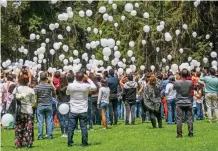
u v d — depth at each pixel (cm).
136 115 2175
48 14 3981
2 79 1883
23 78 1267
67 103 1467
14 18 3628
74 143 1360
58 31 3981
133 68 2259
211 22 3086
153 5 3189
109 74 1836
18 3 3566
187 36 3025
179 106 1402
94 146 1289
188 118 1417
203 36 3066
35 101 1302
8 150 1262
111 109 1852
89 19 4019
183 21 3011
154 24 3091
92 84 1275
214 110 1811
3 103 1689
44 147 1300
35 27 3800
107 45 1853
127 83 1855
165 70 2853
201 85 1983
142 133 1544
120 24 3234
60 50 3703
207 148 1206
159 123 1698
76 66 2031
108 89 1712
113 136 1490
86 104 1289
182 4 3006
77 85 1265
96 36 3391
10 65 2795
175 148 1219
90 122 1694
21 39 3522
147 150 1206
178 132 1410
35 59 2495
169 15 3089
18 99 1266
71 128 1295
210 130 1577
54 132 1667
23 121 1289
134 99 1859
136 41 3098
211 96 1789
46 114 1482
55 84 1605
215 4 3086
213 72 1780
